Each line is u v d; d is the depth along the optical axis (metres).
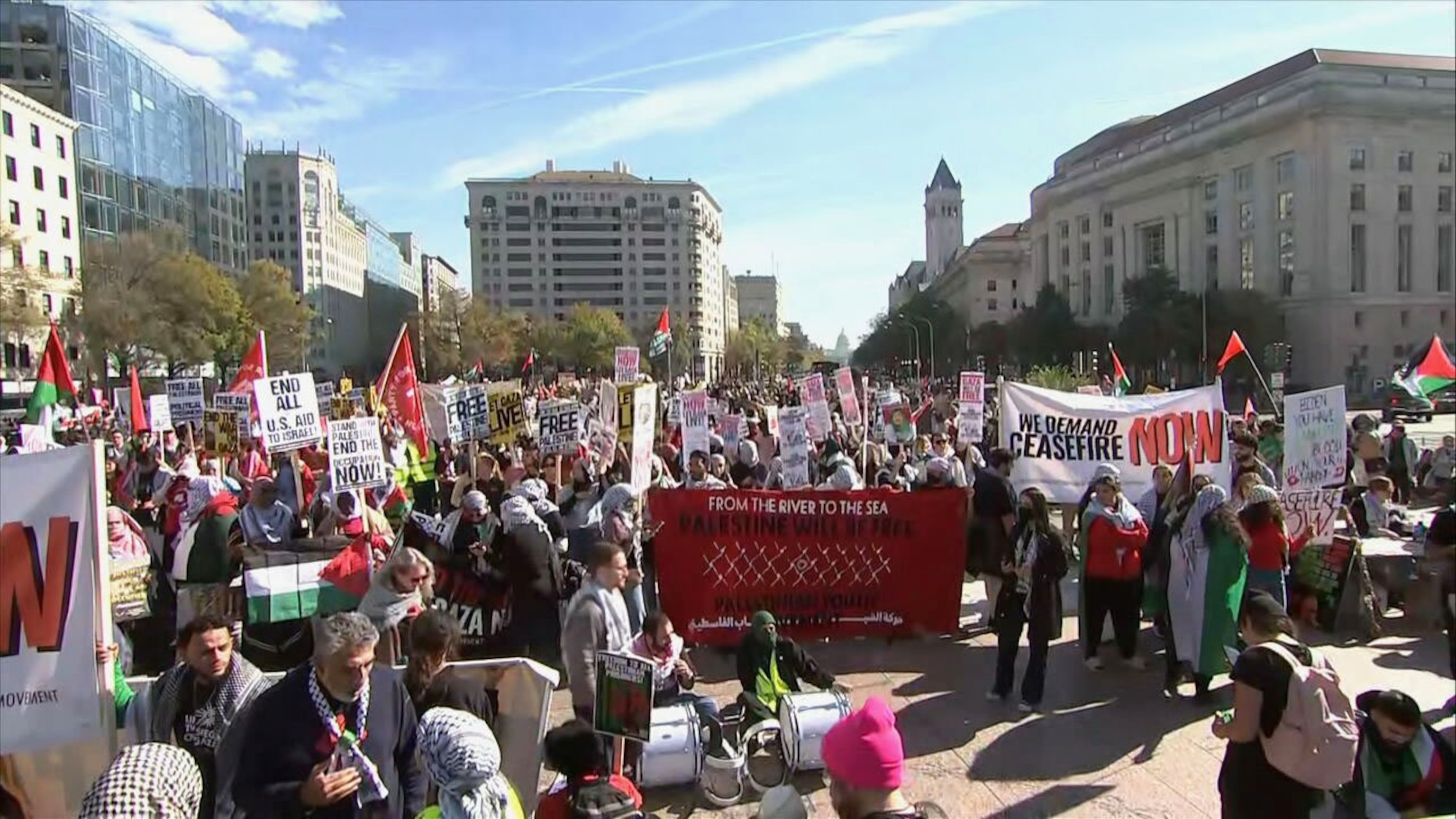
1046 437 9.65
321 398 17.83
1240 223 79.88
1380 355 71.38
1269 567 6.73
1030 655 6.59
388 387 12.76
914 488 11.30
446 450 15.66
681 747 5.39
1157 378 75.25
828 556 8.12
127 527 7.34
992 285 142.12
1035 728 6.26
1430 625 8.26
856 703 6.71
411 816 3.61
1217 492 6.59
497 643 6.87
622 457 11.45
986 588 8.75
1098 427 9.57
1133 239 93.44
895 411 19.55
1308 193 72.25
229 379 66.38
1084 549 7.46
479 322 99.75
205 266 54.28
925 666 7.54
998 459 8.96
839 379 15.65
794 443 12.45
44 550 3.79
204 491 8.92
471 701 4.37
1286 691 3.73
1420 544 8.99
